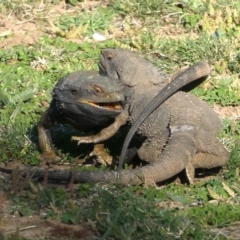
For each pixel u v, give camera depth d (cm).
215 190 1553
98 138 1623
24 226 1378
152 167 1534
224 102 1956
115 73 1677
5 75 2000
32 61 2088
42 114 1697
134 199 1452
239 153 1712
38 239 1337
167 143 1589
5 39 2181
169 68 2078
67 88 1598
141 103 1636
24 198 1478
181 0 2306
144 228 1353
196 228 1360
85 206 1451
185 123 1602
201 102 1658
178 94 1655
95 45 2159
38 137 1700
